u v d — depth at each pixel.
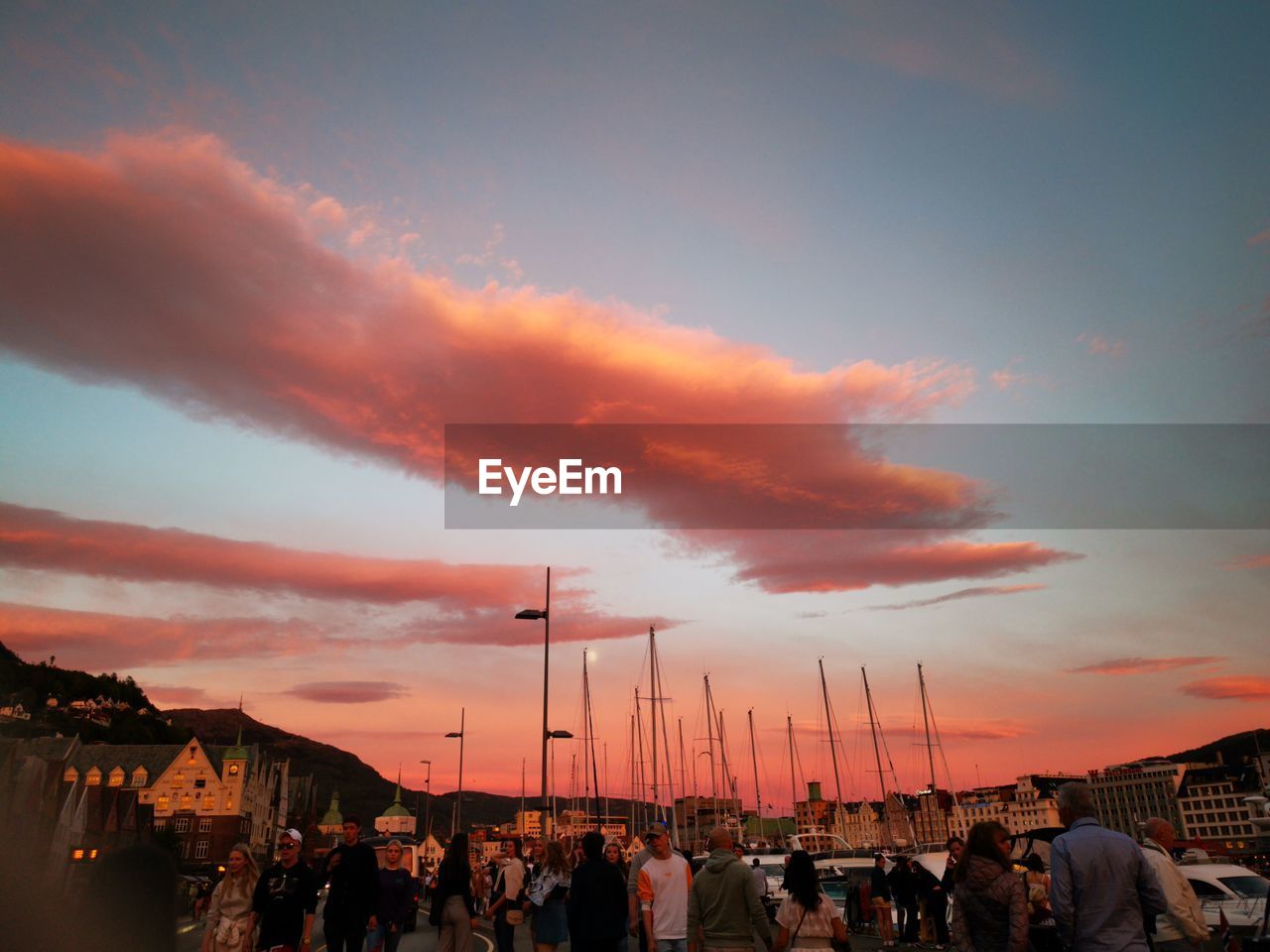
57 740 96.50
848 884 25.45
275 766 182.00
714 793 94.00
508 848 17.30
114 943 2.69
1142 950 6.89
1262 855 21.06
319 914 41.41
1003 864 7.57
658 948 10.73
